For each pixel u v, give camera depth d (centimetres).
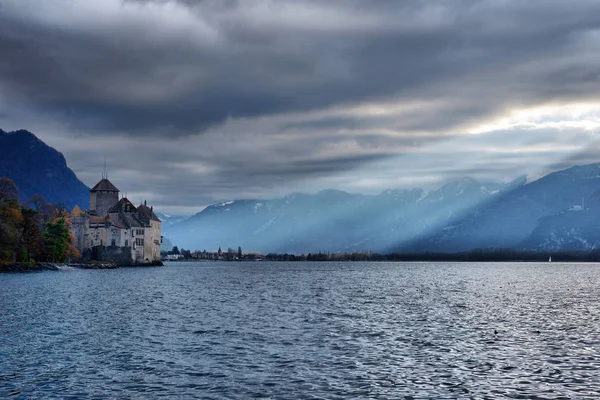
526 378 4931
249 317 8819
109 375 5019
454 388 4634
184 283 17700
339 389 4606
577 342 6581
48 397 4381
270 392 4522
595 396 4416
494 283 19012
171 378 4928
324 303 11238
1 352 5903
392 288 16125
